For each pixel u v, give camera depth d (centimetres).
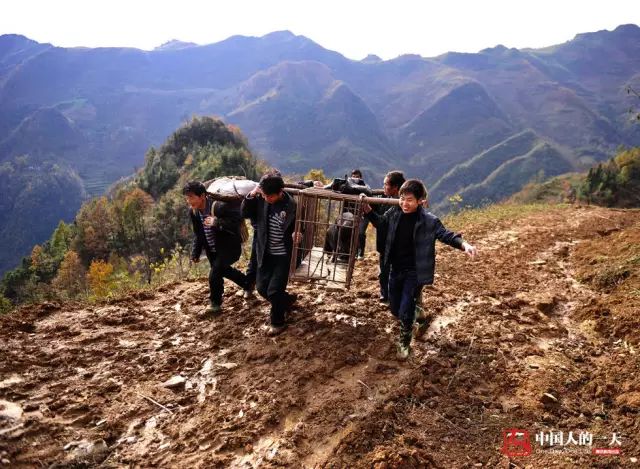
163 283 700
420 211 431
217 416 367
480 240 971
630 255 699
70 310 551
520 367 434
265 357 448
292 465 318
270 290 472
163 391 400
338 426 354
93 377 415
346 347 459
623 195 5306
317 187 545
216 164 7575
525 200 7288
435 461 320
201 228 530
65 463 312
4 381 391
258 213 477
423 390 395
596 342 495
